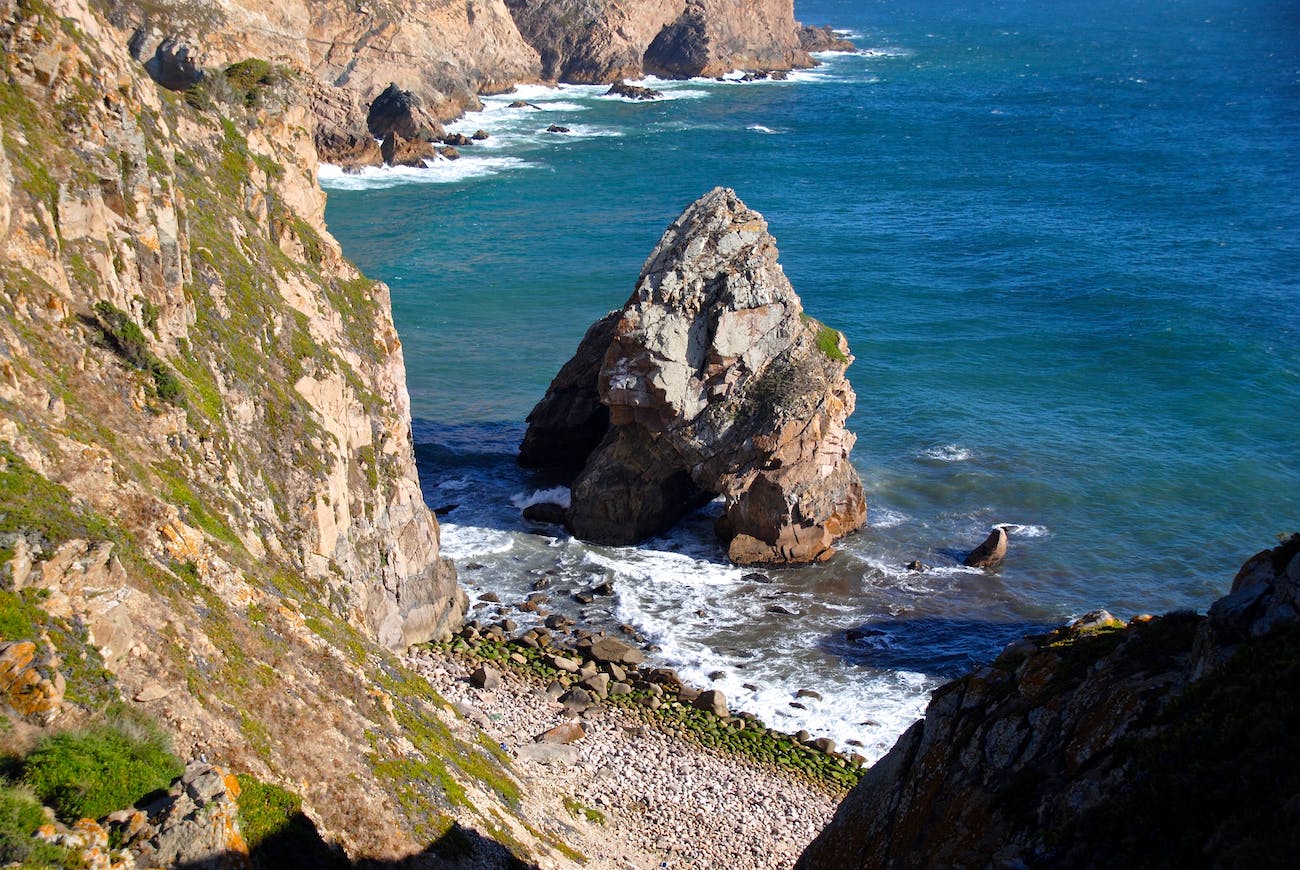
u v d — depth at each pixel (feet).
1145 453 231.50
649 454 199.31
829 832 88.22
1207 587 185.47
